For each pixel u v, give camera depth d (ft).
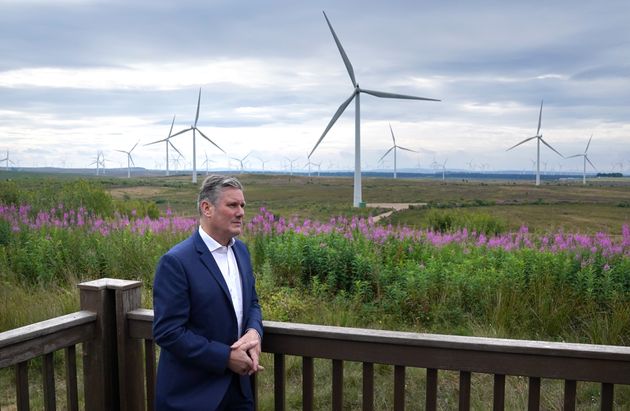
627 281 22.35
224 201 7.91
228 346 7.55
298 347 8.11
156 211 55.21
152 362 9.18
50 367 8.54
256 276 25.36
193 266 7.76
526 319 20.88
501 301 21.45
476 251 28.71
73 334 8.74
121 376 9.21
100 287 9.04
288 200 264.72
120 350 9.16
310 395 8.18
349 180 561.43
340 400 7.96
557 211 153.07
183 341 7.39
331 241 28.14
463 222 51.11
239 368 7.52
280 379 8.33
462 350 7.31
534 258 25.02
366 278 24.93
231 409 8.08
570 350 6.93
